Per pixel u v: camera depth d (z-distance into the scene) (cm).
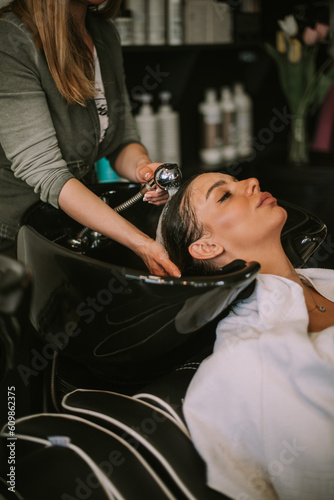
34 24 108
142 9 198
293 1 268
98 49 128
